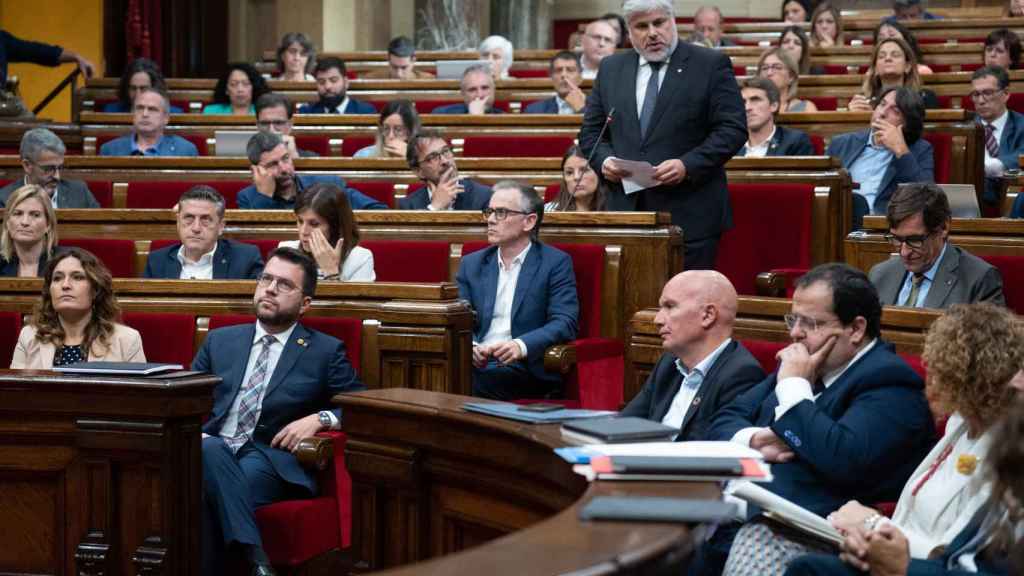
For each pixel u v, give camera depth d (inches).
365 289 205.9
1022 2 495.5
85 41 548.7
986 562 119.3
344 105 410.3
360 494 169.0
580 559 88.6
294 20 597.9
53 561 170.9
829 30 474.0
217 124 381.7
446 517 159.8
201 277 244.2
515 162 306.0
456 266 246.4
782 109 356.5
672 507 101.3
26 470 171.0
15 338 218.4
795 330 146.6
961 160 304.0
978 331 124.3
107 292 207.6
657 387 165.6
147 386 164.4
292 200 286.0
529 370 223.5
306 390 195.5
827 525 123.0
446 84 426.6
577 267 234.1
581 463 119.1
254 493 187.2
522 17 676.7
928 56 437.1
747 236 267.0
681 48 235.9
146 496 166.9
